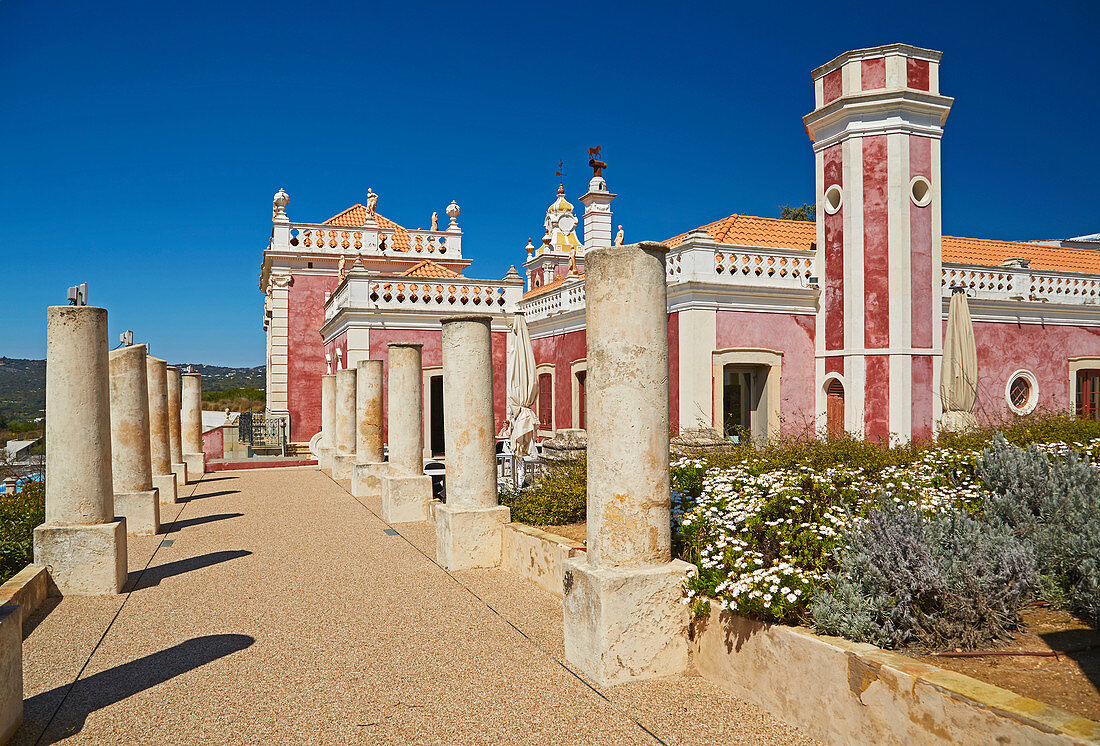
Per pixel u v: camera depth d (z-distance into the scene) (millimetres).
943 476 7984
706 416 15797
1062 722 3238
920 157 16031
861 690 4141
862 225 16094
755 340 16453
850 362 16156
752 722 4766
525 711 5078
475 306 22688
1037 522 6148
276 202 28016
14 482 14016
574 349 19516
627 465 5664
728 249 16375
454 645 6465
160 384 15547
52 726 4992
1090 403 19547
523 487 12016
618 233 26469
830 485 7262
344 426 20031
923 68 16125
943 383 14477
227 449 29797
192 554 10523
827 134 16812
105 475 8617
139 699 5418
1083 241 31609
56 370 8453
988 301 17781
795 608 4938
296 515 13805
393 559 9984
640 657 5547
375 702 5301
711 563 5648
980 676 4258
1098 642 4652
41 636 6930
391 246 29156
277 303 27828
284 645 6562
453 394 9594
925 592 4812
